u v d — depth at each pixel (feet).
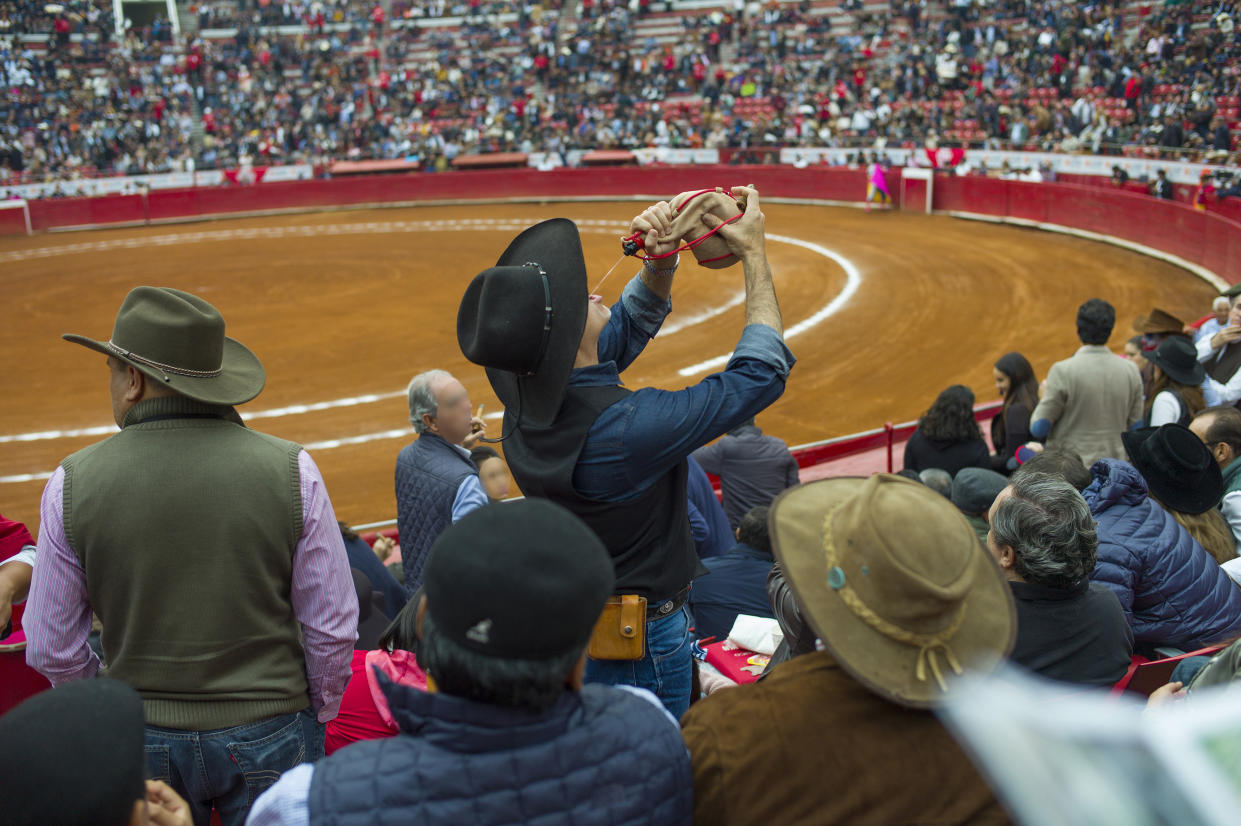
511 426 8.30
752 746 5.72
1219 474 14.23
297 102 131.75
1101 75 95.09
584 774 5.46
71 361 52.80
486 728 5.36
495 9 140.97
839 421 39.78
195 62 134.00
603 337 9.32
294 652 9.30
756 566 14.90
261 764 8.93
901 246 73.41
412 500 15.02
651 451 7.47
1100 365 22.40
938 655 5.62
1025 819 2.80
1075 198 74.69
